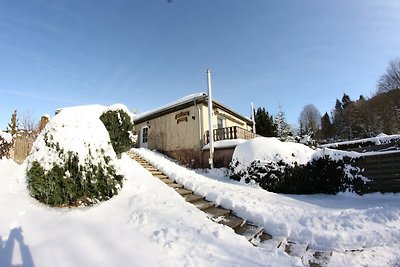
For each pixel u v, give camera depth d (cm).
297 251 421
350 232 464
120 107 755
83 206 463
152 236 364
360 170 845
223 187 778
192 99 1476
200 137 1453
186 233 383
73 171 468
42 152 475
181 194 652
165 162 1061
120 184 536
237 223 497
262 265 321
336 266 371
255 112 2519
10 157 788
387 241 446
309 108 5881
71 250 313
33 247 315
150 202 491
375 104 3594
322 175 878
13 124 1745
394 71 3136
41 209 426
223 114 1692
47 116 952
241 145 1023
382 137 1573
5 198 432
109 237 351
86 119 537
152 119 1797
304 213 566
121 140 735
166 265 299
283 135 3091
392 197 762
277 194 816
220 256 337
